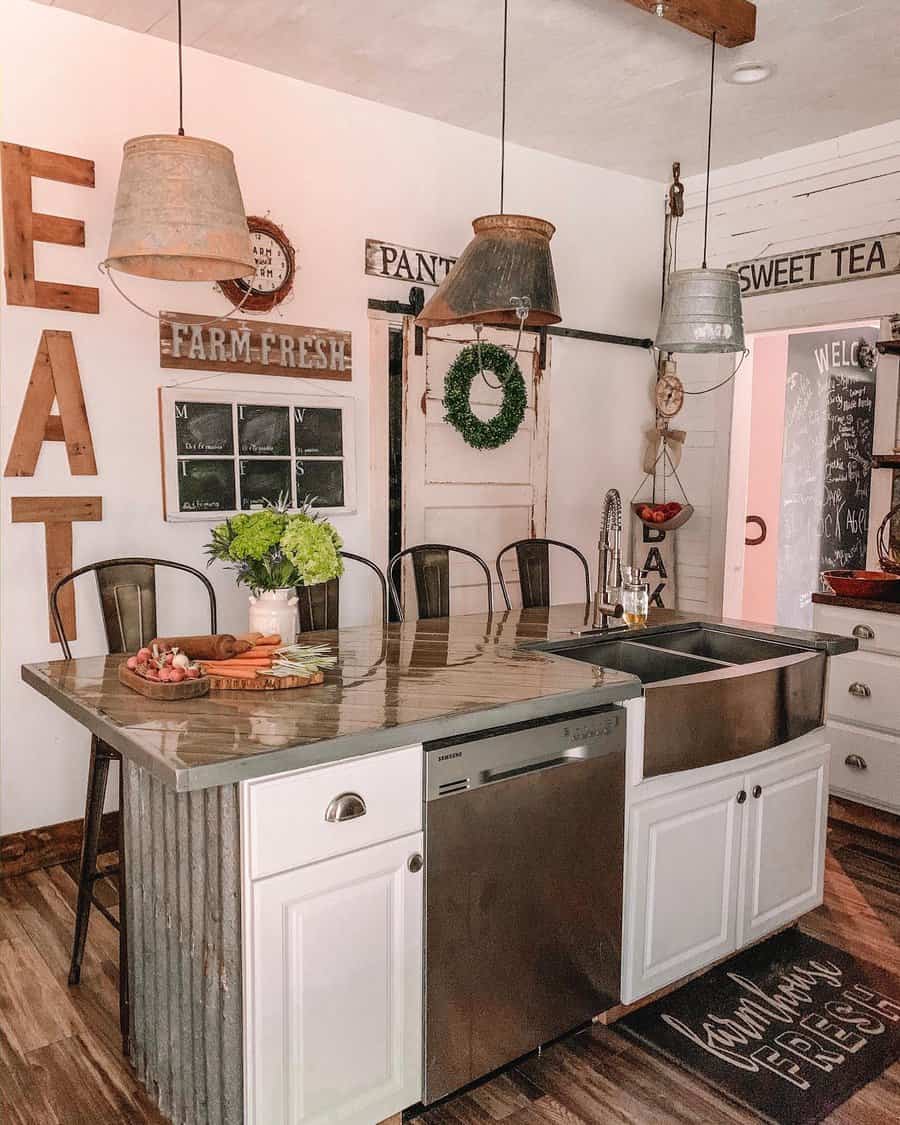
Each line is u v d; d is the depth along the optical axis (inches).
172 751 64.7
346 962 71.2
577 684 87.2
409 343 161.5
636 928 92.3
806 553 221.8
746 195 185.9
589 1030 93.4
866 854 138.3
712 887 99.6
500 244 99.0
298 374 148.3
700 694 93.8
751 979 102.9
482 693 83.1
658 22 124.6
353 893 71.0
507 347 175.9
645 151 178.9
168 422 135.1
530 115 159.6
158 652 84.4
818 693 109.2
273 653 91.0
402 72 142.0
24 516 124.8
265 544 93.1
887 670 141.9
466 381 167.6
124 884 83.2
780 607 225.5
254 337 142.8
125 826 82.0
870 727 145.6
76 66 124.4
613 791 89.0
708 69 139.7
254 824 64.9
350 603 158.7
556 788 84.1
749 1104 82.4
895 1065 88.2
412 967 75.6
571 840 86.0
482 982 80.5
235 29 128.0
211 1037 70.4
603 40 129.9
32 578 126.6
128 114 129.2
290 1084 68.8
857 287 167.8
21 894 121.3
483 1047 81.3
